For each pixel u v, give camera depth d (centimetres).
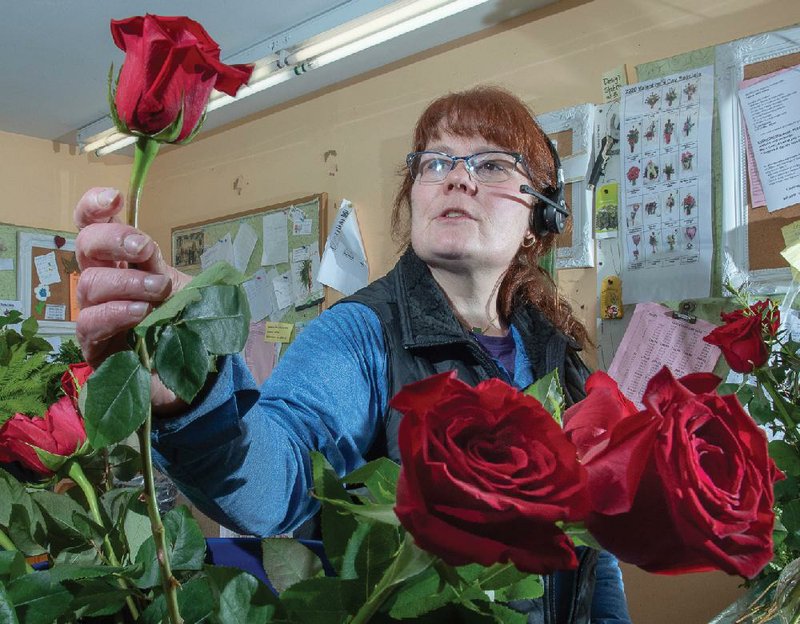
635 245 183
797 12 161
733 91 169
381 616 30
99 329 31
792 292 157
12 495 41
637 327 181
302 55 216
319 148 265
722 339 96
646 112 182
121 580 36
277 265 275
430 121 110
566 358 108
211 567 32
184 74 31
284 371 84
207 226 305
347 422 83
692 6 176
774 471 26
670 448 24
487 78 215
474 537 23
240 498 55
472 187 100
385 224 242
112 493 44
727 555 24
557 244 196
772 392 95
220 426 43
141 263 34
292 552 36
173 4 208
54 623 34
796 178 159
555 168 116
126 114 31
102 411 29
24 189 318
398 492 24
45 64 246
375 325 94
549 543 23
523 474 24
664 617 171
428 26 213
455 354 96
